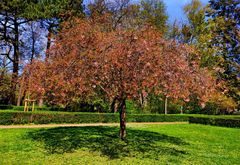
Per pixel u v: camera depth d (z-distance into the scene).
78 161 7.16
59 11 21.02
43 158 7.41
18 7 20.56
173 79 7.13
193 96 7.98
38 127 13.55
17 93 24.44
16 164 6.86
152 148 8.97
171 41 8.30
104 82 7.46
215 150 9.49
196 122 19.55
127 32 7.94
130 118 19.36
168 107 26.55
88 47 7.48
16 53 23.44
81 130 11.99
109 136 10.48
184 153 8.62
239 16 20.11
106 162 7.14
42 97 7.73
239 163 7.81
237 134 13.64
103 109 20.75
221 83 13.42
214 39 19.47
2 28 22.52
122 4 23.69
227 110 24.06
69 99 7.64
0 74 22.34
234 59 17.91
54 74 7.29
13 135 10.61
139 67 6.96
